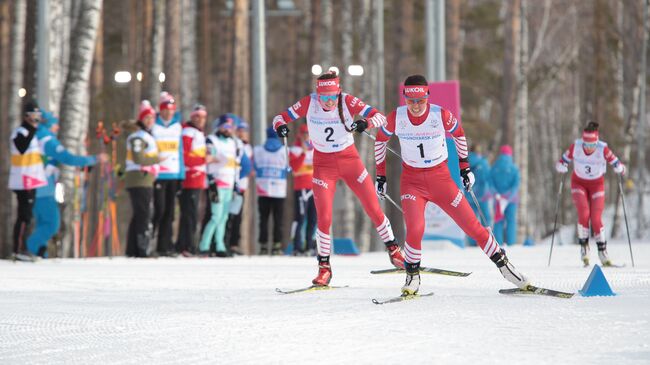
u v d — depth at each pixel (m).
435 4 44.12
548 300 16.16
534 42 107.62
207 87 80.75
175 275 23.33
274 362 10.59
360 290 18.45
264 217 37.28
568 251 37.00
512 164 47.72
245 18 66.75
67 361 10.98
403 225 61.72
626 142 75.75
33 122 30.20
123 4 84.00
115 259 32.06
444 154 16.88
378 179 17.84
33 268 26.33
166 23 59.66
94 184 56.66
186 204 34.41
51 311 15.59
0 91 52.78
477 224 16.92
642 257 31.67
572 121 109.12
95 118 67.00
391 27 98.88
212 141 34.41
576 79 107.44
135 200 32.62
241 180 36.22
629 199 78.38
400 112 16.84
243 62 66.62
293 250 36.28
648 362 10.23
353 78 77.69
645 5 65.75
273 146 36.75
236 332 12.88
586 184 27.20
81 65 39.16
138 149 32.25
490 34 105.00
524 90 75.69
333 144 18.98
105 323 14.05
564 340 11.77
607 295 16.89
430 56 44.16
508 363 10.23
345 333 12.62
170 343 12.07
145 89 58.75
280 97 107.81
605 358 10.48
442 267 25.58
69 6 60.66
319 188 18.98
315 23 76.50
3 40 53.25
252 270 25.12
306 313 14.84
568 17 104.31
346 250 36.44
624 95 79.62
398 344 11.62
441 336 12.19
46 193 32.47
